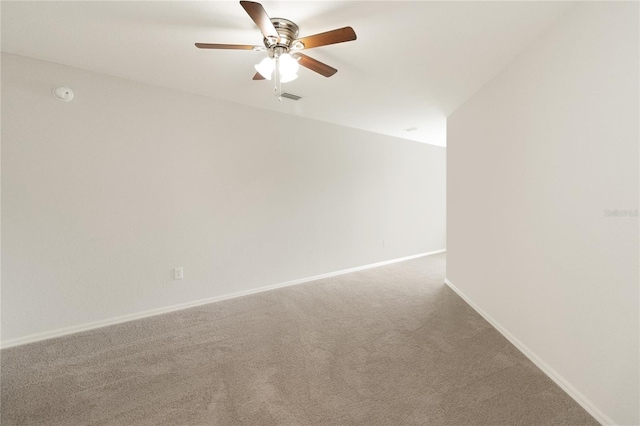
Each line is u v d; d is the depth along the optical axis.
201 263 3.21
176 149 3.01
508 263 2.38
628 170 1.36
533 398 1.72
